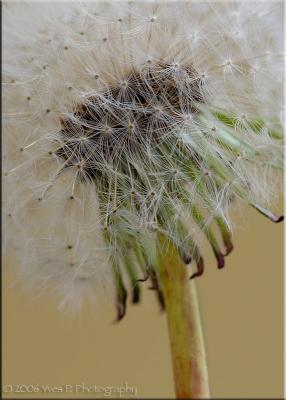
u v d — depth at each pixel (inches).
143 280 5.3
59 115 5.3
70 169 5.3
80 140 5.2
